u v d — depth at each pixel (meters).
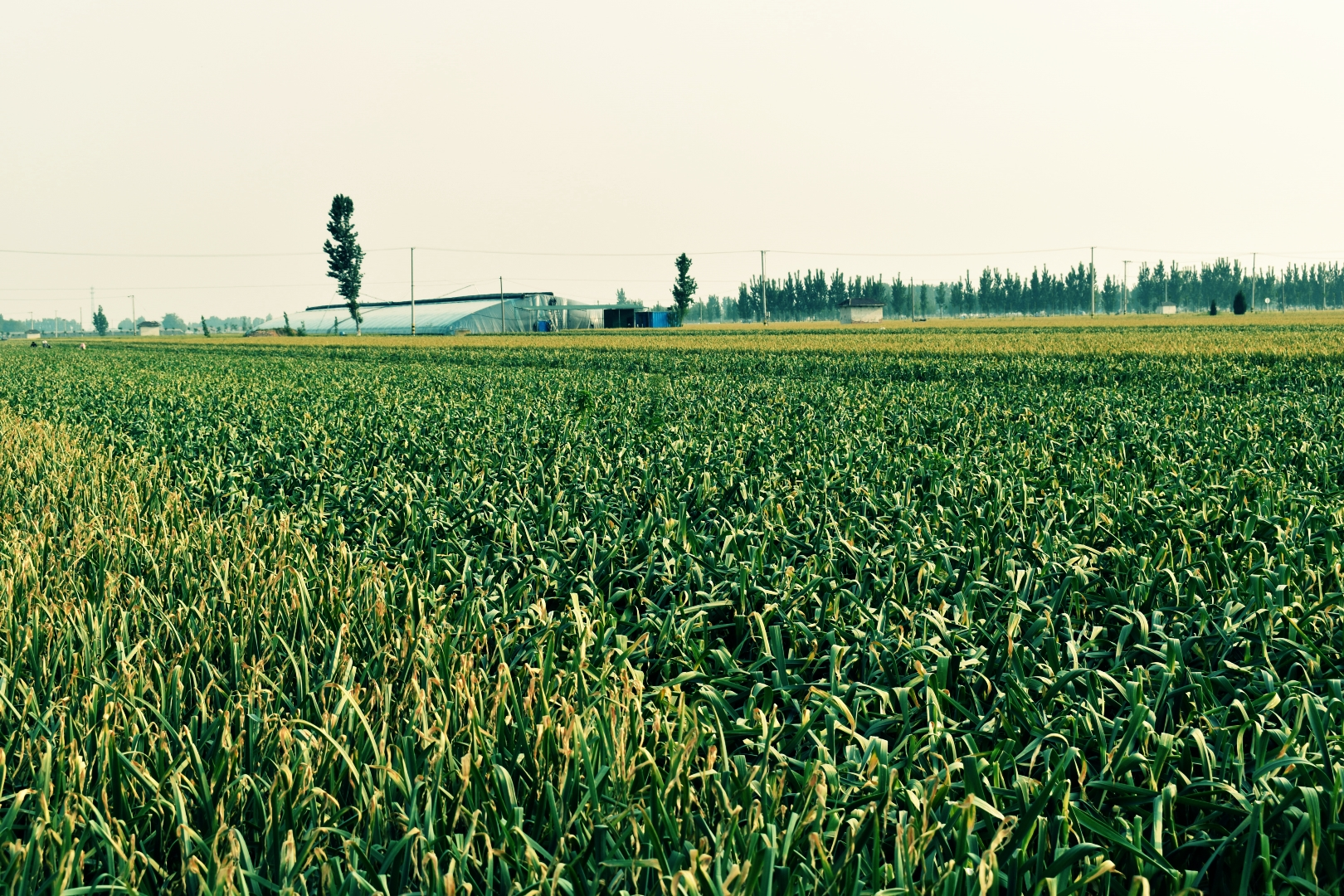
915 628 4.36
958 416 13.66
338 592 4.75
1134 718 3.10
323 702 3.59
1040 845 2.55
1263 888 2.62
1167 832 2.87
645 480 8.04
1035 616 4.48
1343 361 26.50
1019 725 3.45
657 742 3.14
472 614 4.60
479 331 117.62
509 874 2.50
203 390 21.66
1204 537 5.67
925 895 2.34
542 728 3.01
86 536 6.38
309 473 9.15
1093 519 6.22
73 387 23.92
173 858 2.80
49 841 2.59
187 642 4.32
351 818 2.90
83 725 3.25
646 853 2.57
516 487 7.97
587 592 5.13
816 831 2.57
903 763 3.08
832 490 7.64
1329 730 3.16
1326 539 5.39
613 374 27.69
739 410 15.34
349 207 102.62
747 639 4.55
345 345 68.25
